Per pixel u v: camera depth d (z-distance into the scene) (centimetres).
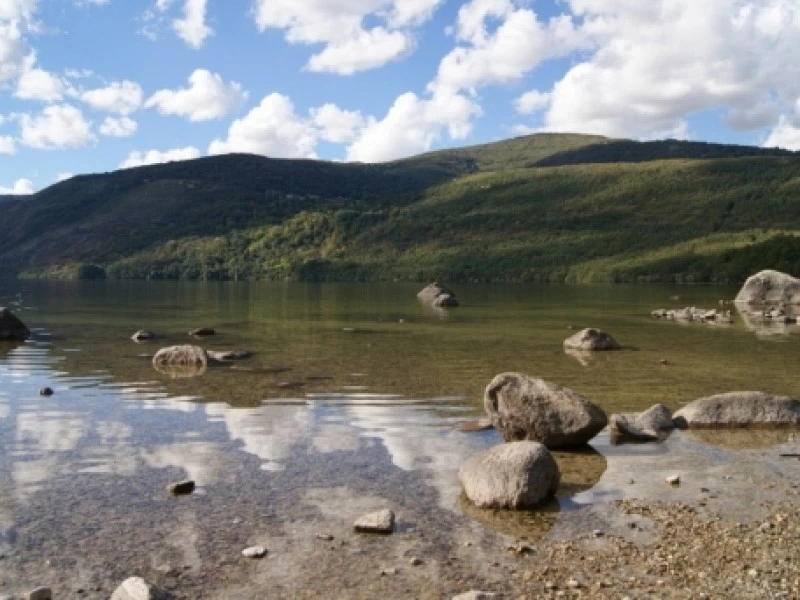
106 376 2634
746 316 5638
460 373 2739
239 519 1224
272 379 2586
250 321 5231
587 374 2725
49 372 2723
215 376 2645
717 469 1532
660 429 1830
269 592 967
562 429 1669
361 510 1273
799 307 6544
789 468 1538
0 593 960
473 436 1781
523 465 1313
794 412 1914
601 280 13550
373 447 1683
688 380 2597
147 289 11662
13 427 1841
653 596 950
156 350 3403
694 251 13825
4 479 1422
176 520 1217
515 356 3238
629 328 4653
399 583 994
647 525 1209
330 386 2447
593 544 1127
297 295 9681
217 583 992
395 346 3619
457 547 1116
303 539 1143
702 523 1216
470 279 15175
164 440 1723
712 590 965
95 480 1421
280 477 1454
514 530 1184
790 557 1069
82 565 1044
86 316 5631
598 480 1454
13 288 11900
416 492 1370
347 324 4978
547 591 968
